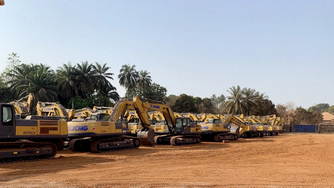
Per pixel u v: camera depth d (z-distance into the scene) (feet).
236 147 80.74
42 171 38.70
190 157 57.62
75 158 52.47
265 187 32.04
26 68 184.55
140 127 96.37
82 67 195.31
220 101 344.28
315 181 36.24
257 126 150.71
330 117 376.48
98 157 54.44
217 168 44.60
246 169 44.39
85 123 60.70
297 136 155.53
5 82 195.11
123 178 35.32
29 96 76.23
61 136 52.16
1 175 35.65
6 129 43.50
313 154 68.03
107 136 65.46
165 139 88.28
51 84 187.73
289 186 32.86
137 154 59.98
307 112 289.12
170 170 41.81
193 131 92.07
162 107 84.48
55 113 79.25
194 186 31.73
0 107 43.16
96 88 209.26
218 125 106.22
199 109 251.80
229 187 31.65
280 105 318.86
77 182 32.37
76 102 179.73
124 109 71.72
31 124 47.14
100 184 31.58
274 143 97.86
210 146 84.23
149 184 32.24
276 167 47.39
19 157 46.55
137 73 247.70
